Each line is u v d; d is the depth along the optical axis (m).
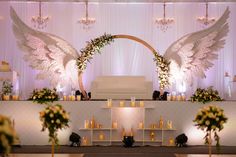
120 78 11.82
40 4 15.34
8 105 10.20
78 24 15.40
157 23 15.38
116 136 10.33
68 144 10.19
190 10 15.41
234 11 15.37
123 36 11.68
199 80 15.29
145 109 10.32
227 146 10.06
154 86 15.17
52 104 10.22
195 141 10.23
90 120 10.25
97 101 10.29
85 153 8.80
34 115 10.20
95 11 15.41
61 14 15.38
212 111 6.67
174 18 15.38
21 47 11.72
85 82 15.26
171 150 9.28
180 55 11.95
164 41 15.36
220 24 11.90
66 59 11.87
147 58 15.27
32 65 11.78
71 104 10.27
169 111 10.30
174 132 10.24
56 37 11.91
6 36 15.30
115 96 11.13
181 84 12.03
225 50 15.38
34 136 10.19
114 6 15.40
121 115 10.38
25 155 7.51
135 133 10.32
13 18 11.69
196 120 6.77
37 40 11.75
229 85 14.31
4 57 15.27
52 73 11.82
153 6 15.41
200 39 11.91
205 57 11.92
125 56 15.30
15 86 12.51
